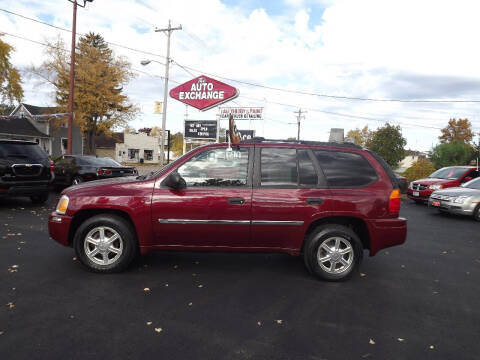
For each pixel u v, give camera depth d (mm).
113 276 4242
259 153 4371
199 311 3352
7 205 9414
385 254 5785
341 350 2732
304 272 4621
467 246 6562
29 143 8961
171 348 2682
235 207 4172
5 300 3467
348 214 4188
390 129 31672
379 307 3582
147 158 61688
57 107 38125
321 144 4488
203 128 25812
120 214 4418
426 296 3928
